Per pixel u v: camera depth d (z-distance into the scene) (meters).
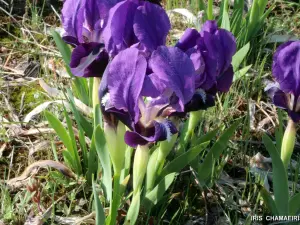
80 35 0.23
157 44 0.20
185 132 0.27
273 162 0.23
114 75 0.18
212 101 0.21
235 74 0.32
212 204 0.27
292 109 0.22
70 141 0.26
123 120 0.20
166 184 0.23
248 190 0.28
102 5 0.22
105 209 0.24
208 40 0.20
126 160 0.25
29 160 0.29
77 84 0.30
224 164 0.27
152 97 0.19
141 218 0.24
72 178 0.27
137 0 0.20
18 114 0.32
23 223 0.25
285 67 0.21
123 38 0.20
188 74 0.18
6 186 0.26
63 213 0.26
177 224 0.25
